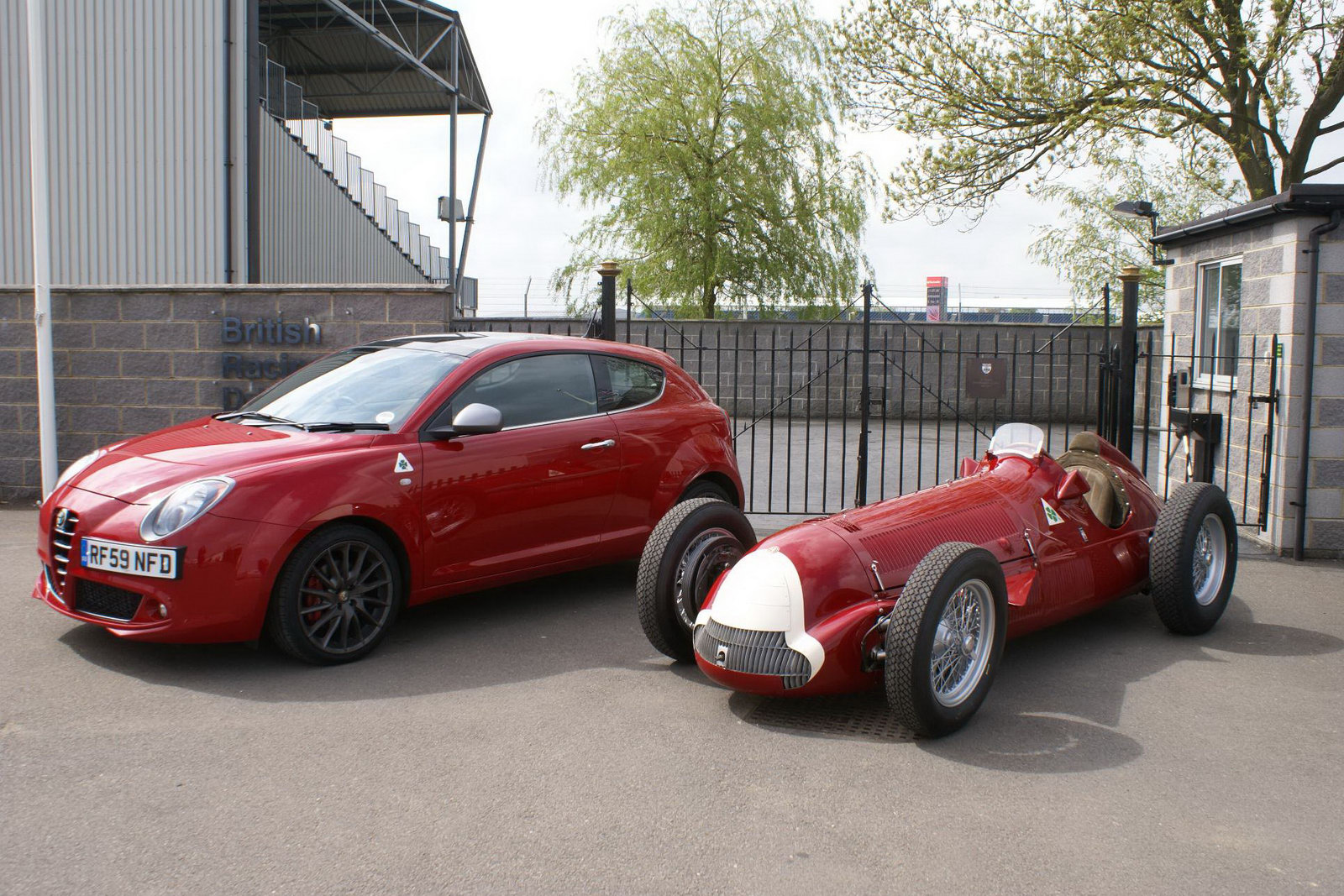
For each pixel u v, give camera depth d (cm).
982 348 1881
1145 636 570
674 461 647
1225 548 575
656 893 301
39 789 361
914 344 1884
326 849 323
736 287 2364
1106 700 467
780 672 420
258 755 395
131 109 1469
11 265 1496
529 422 582
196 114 1462
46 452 892
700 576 505
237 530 467
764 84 2261
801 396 1888
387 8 2092
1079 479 528
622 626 584
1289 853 327
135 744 402
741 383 1883
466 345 599
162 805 351
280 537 475
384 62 2391
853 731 430
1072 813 354
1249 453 811
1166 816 353
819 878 309
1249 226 820
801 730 430
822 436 1596
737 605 434
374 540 511
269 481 479
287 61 2388
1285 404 764
